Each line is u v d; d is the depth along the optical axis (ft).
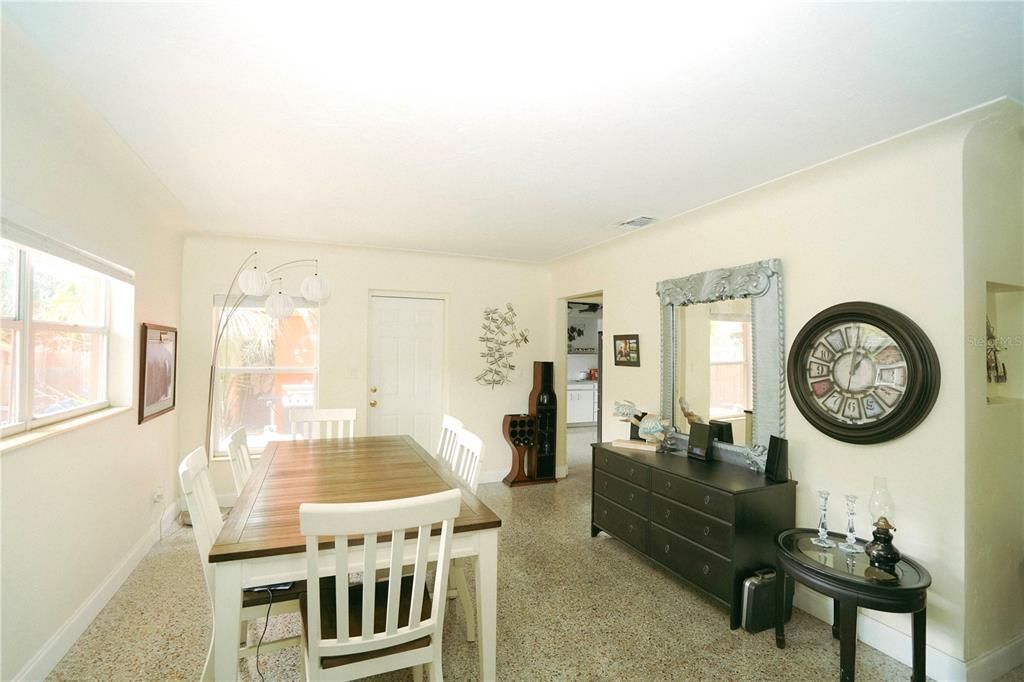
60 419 7.25
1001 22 4.32
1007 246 7.13
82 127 6.59
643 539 9.93
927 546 6.82
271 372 14.19
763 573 8.02
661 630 7.76
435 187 9.05
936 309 6.80
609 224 11.55
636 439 12.29
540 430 16.85
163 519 11.55
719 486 8.19
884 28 4.43
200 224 11.85
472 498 6.82
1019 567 7.14
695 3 4.12
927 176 6.93
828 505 8.13
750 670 6.79
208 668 5.72
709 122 6.36
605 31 4.53
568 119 6.33
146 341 9.96
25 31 4.54
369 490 7.14
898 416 7.02
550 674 6.61
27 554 5.94
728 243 10.27
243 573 5.04
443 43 4.74
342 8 4.24
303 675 5.90
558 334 17.56
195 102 5.95
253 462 13.66
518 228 12.08
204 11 4.28
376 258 15.26
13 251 6.26
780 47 4.75
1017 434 7.21
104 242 8.11
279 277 14.19
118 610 8.00
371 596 4.67
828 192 8.28
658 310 12.22
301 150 7.39
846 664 5.98
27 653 5.95
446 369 16.38
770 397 9.08
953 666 6.49
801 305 8.70
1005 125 6.43
